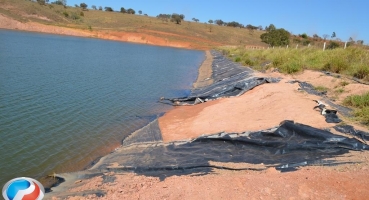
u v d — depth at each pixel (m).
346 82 12.89
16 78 16.91
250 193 5.68
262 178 6.17
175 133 10.27
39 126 10.33
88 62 27.53
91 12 102.88
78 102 13.73
